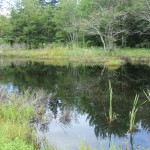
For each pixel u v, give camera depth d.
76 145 7.75
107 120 10.13
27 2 49.41
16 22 47.38
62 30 47.34
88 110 11.50
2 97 11.43
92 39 43.56
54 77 20.50
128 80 18.41
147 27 36.38
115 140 8.20
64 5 45.50
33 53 38.78
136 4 36.66
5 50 42.31
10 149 5.72
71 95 14.30
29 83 17.86
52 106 12.07
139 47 39.84
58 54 36.09
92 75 21.08
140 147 7.61
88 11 42.12
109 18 35.47
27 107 10.17
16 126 8.10
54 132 8.90
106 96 13.95
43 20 48.25
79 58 32.19
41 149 7.19
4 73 23.00
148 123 9.59
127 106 11.88
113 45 35.81
